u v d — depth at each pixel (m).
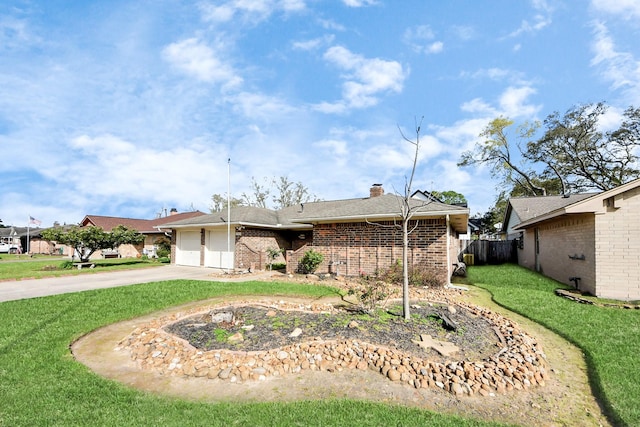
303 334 5.04
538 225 13.38
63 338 5.16
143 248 26.75
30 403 3.20
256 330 5.28
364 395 3.46
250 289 9.31
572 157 26.80
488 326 5.60
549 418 3.11
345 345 4.52
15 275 12.74
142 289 9.30
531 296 8.27
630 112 23.22
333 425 2.89
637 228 7.70
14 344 4.82
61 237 16.44
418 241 10.50
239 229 15.73
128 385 3.69
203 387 3.66
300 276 12.09
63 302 7.63
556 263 11.17
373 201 12.92
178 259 18.44
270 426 2.89
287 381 3.78
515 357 4.24
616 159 25.11
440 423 2.94
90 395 3.38
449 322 5.25
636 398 3.37
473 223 34.09
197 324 5.68
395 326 5.36
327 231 12.41
